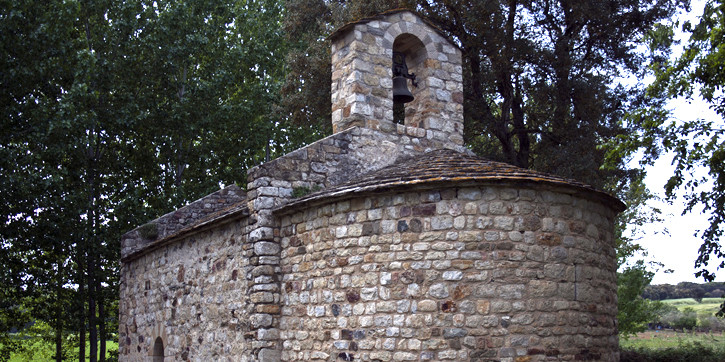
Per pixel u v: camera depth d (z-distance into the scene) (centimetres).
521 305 941
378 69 1294
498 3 1998
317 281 1065
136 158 2570
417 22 1354
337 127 1309
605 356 1016
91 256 2262
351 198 1035
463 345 924
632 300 2675
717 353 2275
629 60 2200
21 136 2081
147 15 2548
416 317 948
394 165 1238
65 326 2367
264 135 2736
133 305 1708
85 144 2169
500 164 1108
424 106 1342
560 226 993
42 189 2025
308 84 2288
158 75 2512
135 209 2345
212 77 2628
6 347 2636
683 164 1396
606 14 2061
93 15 2489
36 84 2147
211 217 1425
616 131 2102
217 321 1269
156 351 1553
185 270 1434
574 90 2042
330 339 1027
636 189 2592
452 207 966
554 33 2217
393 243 985
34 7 2086
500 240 955
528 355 929
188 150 2598
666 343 3231
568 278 982
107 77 2331
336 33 1317
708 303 7194
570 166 1945
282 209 1125
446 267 949
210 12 2725
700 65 1369
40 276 2230
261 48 2767
